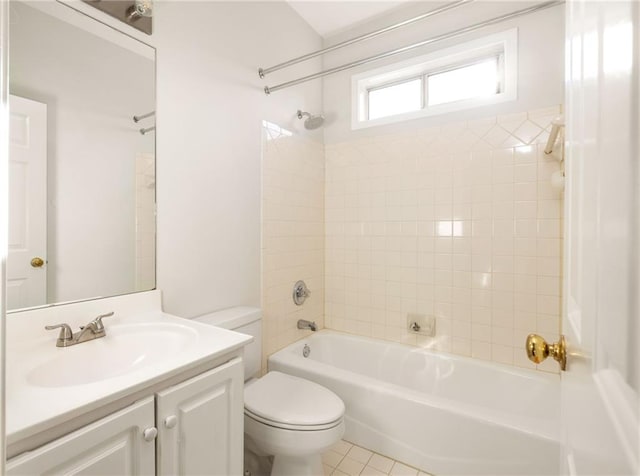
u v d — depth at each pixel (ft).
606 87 1.20
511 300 6.20
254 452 5.06
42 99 3.51
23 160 3.38
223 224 5.63
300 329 7.44
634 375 0.91
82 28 3.83
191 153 5.07
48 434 2.11
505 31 6.24
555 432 4.23
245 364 5.35
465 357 6.56
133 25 4.32
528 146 6.02
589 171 1.48
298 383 5.08
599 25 1.32
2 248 1.22
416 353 6.89
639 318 0.88
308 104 7.88
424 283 7.06
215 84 5.48
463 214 6.63
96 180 3.95
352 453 5.43
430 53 7.01
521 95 6.10
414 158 7.18
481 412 4.70
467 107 6.60
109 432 2.38
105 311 3.97
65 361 3.10
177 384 2.89
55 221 3.61
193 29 5.11
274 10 6.86
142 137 4.42
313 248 7.95
